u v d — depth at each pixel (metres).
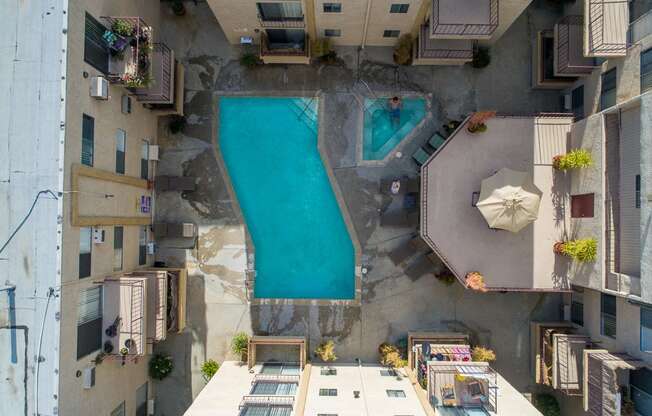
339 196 20.09
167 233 19.78
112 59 15.91
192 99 20.39
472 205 17.67
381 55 20.34
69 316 13.68
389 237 20.08
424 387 17.52
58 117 13.02
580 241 16.33
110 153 16.31
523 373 19.97
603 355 16.03
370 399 16.84
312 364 19.73
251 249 20.19
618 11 15.87
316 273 20.45
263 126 20.50
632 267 15.01
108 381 16.36
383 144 20.23
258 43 19.98
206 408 16.19
